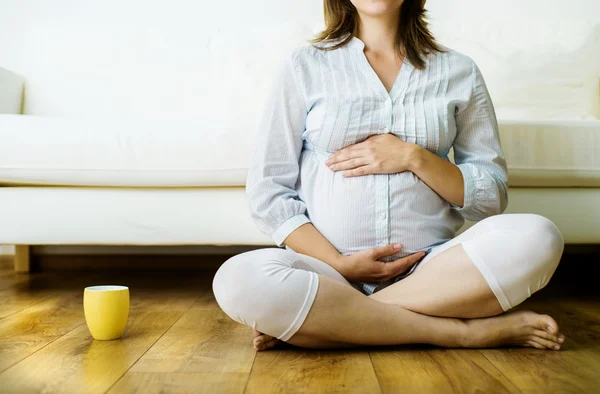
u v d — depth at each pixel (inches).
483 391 33.8
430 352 42.9
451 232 51.6
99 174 66.0
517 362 40.0
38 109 90.4
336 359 41.1
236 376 36.9
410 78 50.8
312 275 42.2
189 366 39.3
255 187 50.9
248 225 66.6
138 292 73.6
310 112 51.8
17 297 69.1
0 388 34.3
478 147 53.1
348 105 49.7
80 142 65.8
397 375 37.0
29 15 97.7
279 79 52.4
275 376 36.9
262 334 43.7
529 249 42.2
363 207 48.3
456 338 43.3
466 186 48.8
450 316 43.8
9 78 87.1
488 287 42.5
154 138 66.0
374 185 48.3
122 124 66.9
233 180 66.0
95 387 34.6
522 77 85.8
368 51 52.7
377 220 48.3
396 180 48.3
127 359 41.1
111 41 92.5
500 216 44.8
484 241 42.9
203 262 97.8
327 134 50.0
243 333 50.1
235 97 87.7
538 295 74.0
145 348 44.4
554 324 42.9
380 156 48.2
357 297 42.3
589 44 88.4
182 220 66.7
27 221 67.1
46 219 67.0
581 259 94.5
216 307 63.4
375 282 48.7
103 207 66.8
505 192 51.9
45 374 37.3
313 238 48.9
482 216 50.8
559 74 86.4
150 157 65.6
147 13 98.5
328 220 49.1
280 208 49.8
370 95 49.6
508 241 42.6
